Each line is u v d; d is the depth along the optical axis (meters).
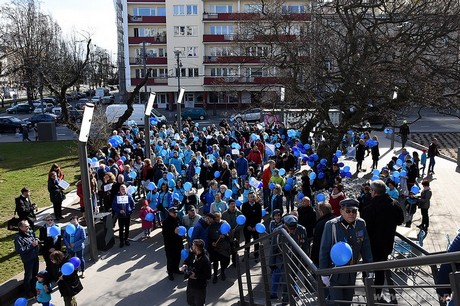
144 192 16.39
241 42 22.64
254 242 7.84
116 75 98.50
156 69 59.69
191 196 12.53
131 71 59.53
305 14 19.11
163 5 59.16
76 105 55.69
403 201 13.83
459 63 15.52
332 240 5.03
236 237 10.72
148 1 58.69
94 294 9.34
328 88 17.05
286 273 6.22
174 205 12.60
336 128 17.34
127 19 58.62
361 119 16.52
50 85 24.50
